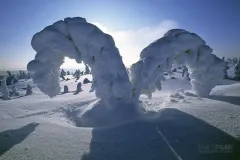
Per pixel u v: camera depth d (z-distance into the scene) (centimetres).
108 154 527
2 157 532
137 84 943
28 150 566
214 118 771
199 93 1251
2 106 1316
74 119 967
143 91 993
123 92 890
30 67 938
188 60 1112
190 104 1027
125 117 858
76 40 900
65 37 917
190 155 503
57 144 598
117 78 895
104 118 880
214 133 628
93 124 871
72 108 1146
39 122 842
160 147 554
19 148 582
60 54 959
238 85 1545
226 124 699
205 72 1191
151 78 946
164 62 970
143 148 554
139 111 900
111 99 909
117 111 880
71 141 618
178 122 744
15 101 1576
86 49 904
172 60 1005
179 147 548
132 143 589
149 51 967
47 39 912
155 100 1259
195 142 573
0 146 607
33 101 1477
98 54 902
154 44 977
